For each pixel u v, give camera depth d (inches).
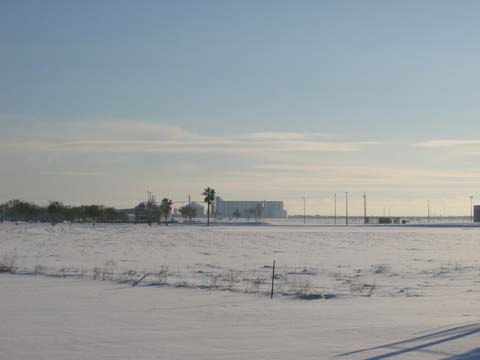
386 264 1451.8
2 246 2031.3
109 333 518.3
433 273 1208.8
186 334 514.9
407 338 493.7
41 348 454.6
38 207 6806.1
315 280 1054.4
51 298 752.3
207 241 2600.9
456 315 630.5
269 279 1052.5
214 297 775.7
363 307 695.7
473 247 2268.7
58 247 2020.2
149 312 643.5
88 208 6599.4
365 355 428.1
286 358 420.2
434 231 4190.5
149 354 434.0
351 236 3245.6
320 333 519.2
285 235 3324.3
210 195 6127.0
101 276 1029.2
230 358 420.8
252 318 607.2
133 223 6141.7
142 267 1302.9
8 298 750.5
